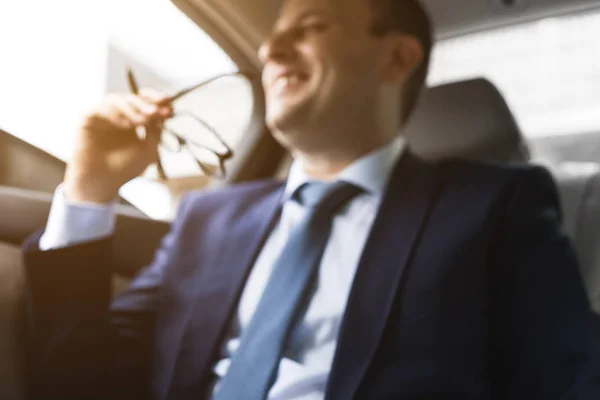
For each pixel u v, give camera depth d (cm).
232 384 62
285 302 66
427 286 61
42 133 100
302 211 77
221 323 73
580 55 131
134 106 79
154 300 83
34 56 95
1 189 84
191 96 87
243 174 142
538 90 131
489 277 62
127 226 98
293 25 80
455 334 59
